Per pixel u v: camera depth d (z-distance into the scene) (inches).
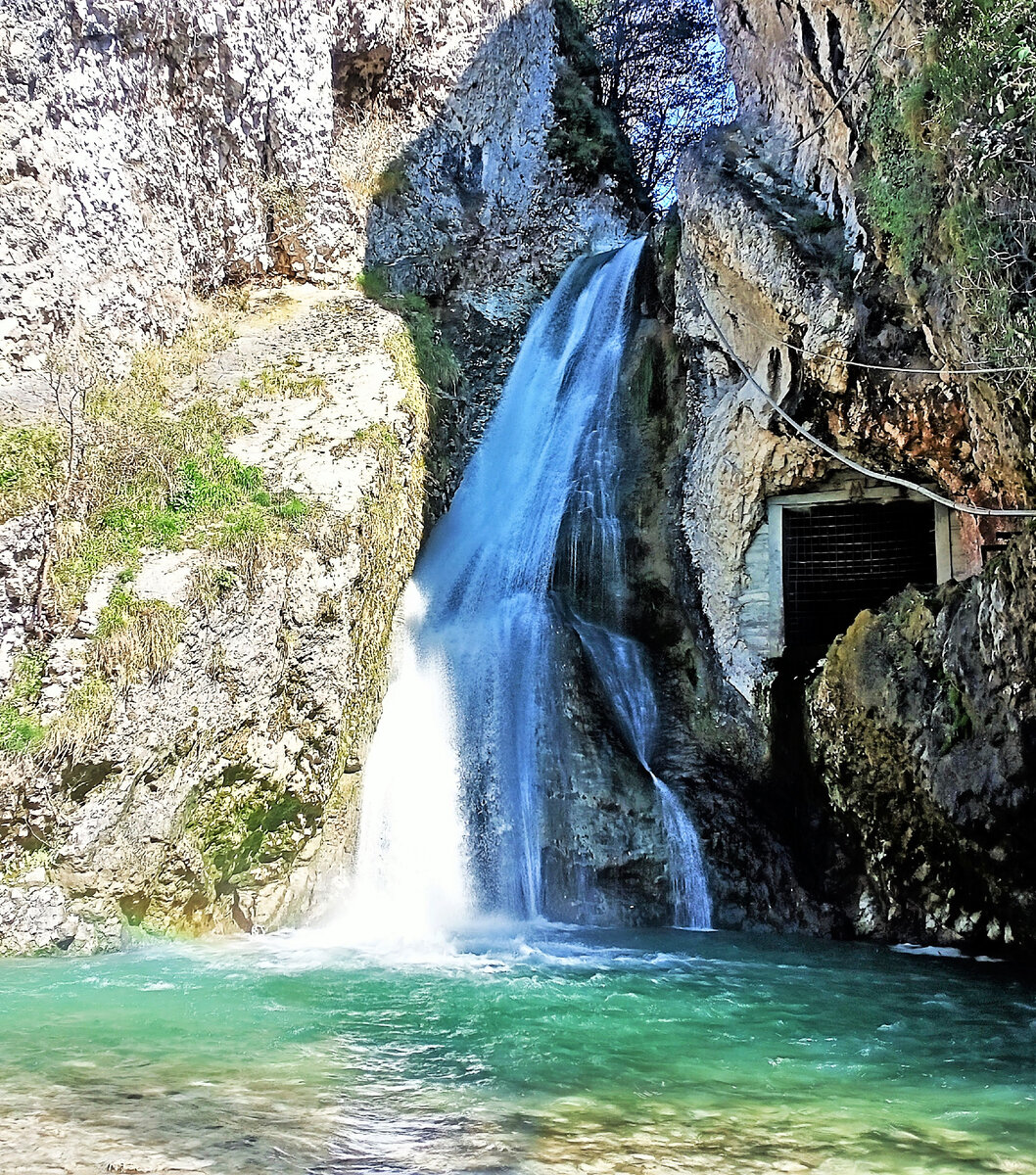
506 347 729.0
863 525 520.1
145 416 445.1
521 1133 181.9
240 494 411.8
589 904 443.2
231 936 369.4
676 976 337.1
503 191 802.2
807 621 520.7
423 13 752.3
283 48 627.5
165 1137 168.7
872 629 456.8
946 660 419.5
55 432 391.5
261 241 616.1
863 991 327.6
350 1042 240.7
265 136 621.6
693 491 560.1
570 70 932.6
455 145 767.7
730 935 427.8
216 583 368.8
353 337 558.6
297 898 390.3
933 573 497.7
